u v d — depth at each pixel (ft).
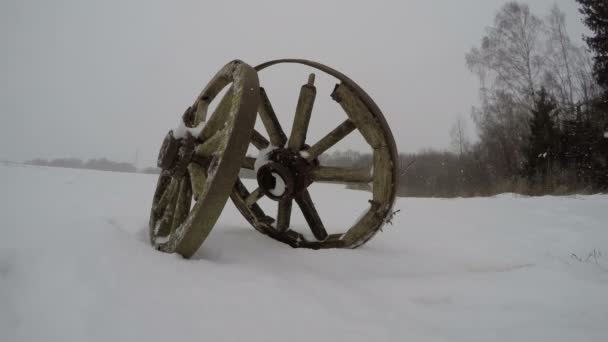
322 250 8.92
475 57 78.79
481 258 10.14
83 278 5.51
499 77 75.10
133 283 5.49
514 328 5.69
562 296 7.09
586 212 21.97
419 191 63.46
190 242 6.93
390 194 9.16
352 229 9.54
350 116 9.46
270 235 10.32
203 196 6.50
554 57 73.92
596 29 60.64
